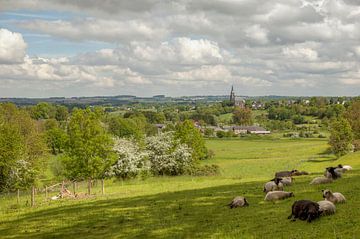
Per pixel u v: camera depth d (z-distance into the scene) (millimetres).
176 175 90750
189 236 26547
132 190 57594
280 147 186750
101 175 60938
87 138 56344
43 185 76000
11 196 61812
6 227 36344
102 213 38156
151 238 27469
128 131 168250
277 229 24531
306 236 21828
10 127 75062
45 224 35844
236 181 59281
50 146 115562
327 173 44375
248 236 23984
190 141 100750
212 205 36719
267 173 94312
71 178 59000
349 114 139250
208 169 96188
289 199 33938
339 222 23344
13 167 68188
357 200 29234
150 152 90062
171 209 36906
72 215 38688
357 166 64438
